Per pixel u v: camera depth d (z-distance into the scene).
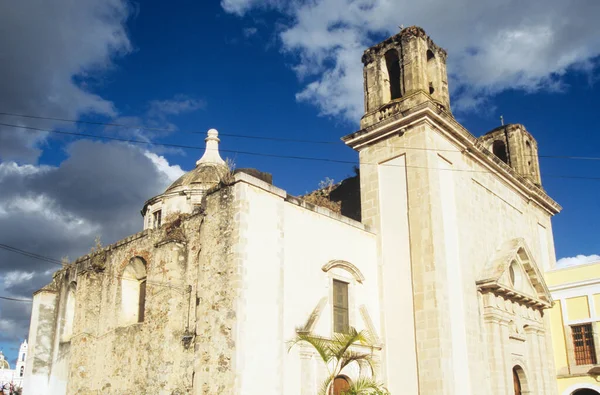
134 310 22.94
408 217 22.47
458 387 20.12
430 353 20.12
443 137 23.92
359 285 21.78
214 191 19.28
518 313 24.97
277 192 19.27
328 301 20.25
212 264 18.31
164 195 30.02
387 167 23.89
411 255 21.86
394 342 21.38
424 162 22.47
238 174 18.34
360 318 21.31
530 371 24.91
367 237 22.97
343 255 21.52
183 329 18.73
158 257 20.81
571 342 27.89
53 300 28.00
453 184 23.75
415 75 24.36
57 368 26.00
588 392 28.84
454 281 21.95
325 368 19.08
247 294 17.31
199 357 17.56
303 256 19.80
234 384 16.14
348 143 25.27
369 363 20.23
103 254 25.02
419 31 25.20
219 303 17.53
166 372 18.69
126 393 20.48
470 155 25.50
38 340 26.98
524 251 26.03
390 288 22.22
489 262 24.70
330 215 21.50
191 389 17.48
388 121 23.81
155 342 19.70
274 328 17.80
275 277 18.38
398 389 20.72
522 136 32.84
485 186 26.44
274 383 17.25
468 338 21.48
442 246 21.67
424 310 20.80
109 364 22.03
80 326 24.28
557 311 28.78
